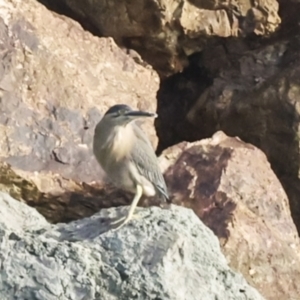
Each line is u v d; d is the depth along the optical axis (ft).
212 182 31.68
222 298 22.95
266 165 33.58
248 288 23.72
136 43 37.99
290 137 36.47
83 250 22.00
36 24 33.45
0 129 30.40
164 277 21.89
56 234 23.75
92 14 37.24
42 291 21.02
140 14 36.45
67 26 34.71
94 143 26.55
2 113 30.78
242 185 31.83
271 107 37.01
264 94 37.24
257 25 38.70
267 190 32.35
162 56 38.81
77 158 31.50
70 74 33.01
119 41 37.91
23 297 20.94
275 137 36.99
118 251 22.38
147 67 36.96
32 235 22.67
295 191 36.58
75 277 21.45
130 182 26.45
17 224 24.68
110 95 34.04
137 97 35.09
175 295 21.77
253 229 30.60
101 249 22.41
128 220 23.91
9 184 30.12
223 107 38.27
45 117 31.60
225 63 40.04
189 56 40.52
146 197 31.12
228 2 37.91
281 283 30.50
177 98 40.96
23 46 32.32
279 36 40.50
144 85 35.73
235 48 39.99
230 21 38.34
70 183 30.94
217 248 24.27
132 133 26.37
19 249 21.76
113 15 36.83
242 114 37.65
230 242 29.68
